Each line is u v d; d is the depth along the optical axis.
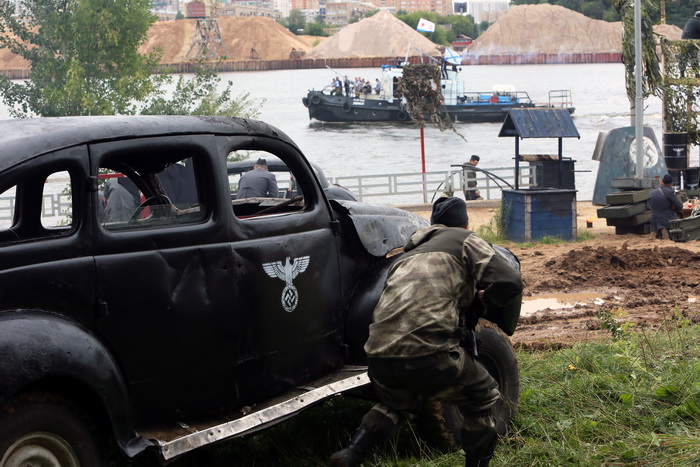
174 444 3.77
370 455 4.95
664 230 15.96
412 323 4.03
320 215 4.82
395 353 4.03
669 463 4.55
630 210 16.05
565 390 5.68
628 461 4.66
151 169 4.64
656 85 20.20
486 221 19.61
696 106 20.47
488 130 64.88
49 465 3.52
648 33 19.92
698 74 20.28
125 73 22.78
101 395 3.61
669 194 16.06
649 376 5.93
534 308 9.79
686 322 7.51
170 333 3.98
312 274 4.71
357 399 5.86
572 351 6.78
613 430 5.08
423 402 4.83
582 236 16.30
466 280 4.18
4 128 3.84
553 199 15.65
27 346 3.36
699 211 13.47
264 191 9.50
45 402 3.50
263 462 4.91
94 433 3.72
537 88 133.50
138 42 23.23
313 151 53.88
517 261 5.66
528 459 4.80
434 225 4.44
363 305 4.91
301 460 4.86
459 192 26.67
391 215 5.36
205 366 4.13
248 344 4.32
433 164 44.81
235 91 141.75
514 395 5.29
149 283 3.90
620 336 6.91
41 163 3.63
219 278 4.17
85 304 3.69
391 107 70.81
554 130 16.78
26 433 3.42
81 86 21.59
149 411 3.96
